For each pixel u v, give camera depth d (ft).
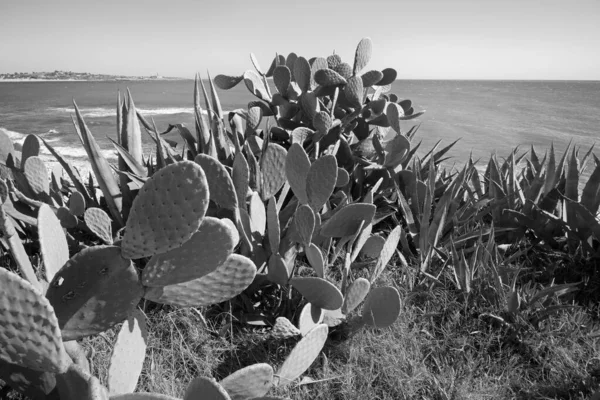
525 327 7.59
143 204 4.26
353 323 7.45
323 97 13.74
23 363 4.04
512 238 10.98
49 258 4.82
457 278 8.59
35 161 9.55
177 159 10.81
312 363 6.97
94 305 4.57
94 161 9.16
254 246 8.14
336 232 7.97
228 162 11.10
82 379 3.83
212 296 5.24
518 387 6.63
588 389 6.34
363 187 12.85
